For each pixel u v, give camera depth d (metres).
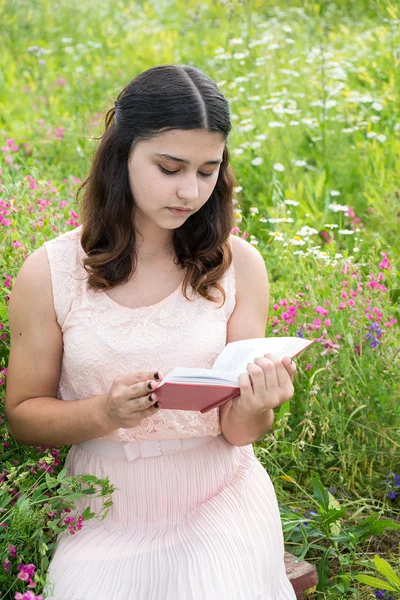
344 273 3.93
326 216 5.08
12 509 2.44
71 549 2.39
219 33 8.25
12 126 6.06
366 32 7.75
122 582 2.31
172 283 2.52
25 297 2.49
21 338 2.52
